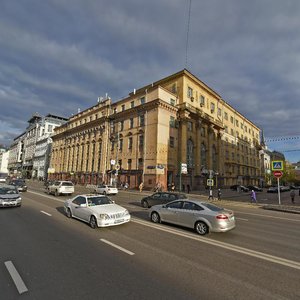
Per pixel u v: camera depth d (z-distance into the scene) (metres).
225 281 4.84
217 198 29.36
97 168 50.06
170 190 37.66
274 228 10.99
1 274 4.99
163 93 39.56
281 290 4.50
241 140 69.25
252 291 4.43
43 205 15.69
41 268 5.32
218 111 55.59
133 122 42.44
